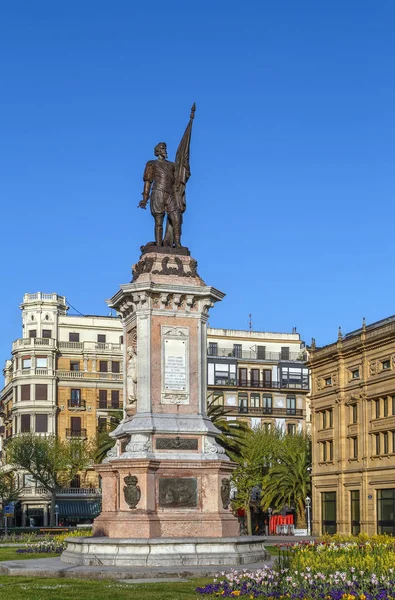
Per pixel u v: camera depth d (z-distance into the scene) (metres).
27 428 107.12
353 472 75.31
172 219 32.91
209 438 30.34
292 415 113.56
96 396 110.75
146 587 22.70
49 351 108.94
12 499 96.50
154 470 29.12
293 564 22.30
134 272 32.53
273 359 119.12
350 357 77.44
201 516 29.06
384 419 71.06
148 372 30.47
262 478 89.50
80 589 22.25
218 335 118.44
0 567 27.41
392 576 20.75
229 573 23.22
